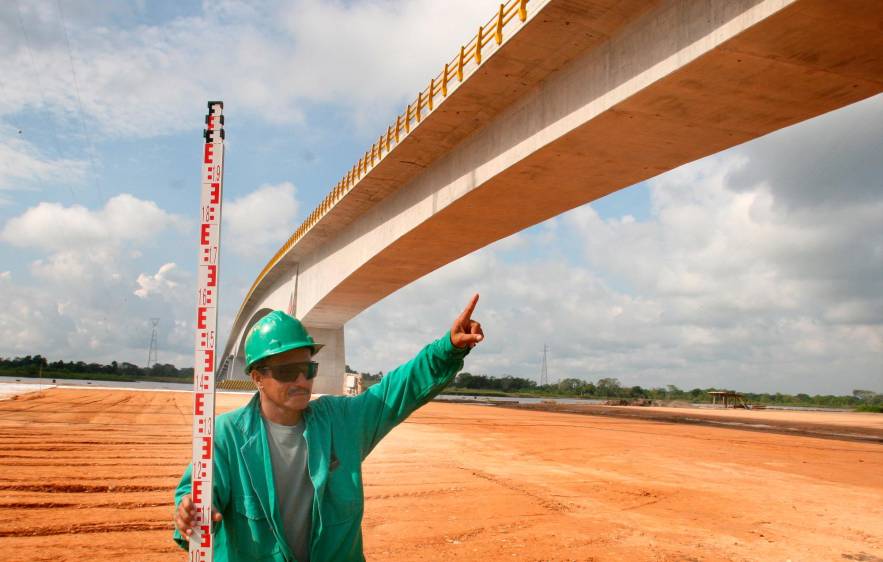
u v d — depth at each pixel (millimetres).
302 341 2639
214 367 2488
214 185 2602
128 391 41562
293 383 2582
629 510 8648
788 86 13914
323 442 2594
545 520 7754
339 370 50875
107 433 14984
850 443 22250
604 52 16203
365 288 38625
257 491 2482
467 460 13133
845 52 12539
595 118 16234
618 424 28312
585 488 10289
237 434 2572
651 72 14484
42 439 13281
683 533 7387
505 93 19734
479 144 22312
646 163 18922
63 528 6473
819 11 11367
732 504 9375
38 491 8164
